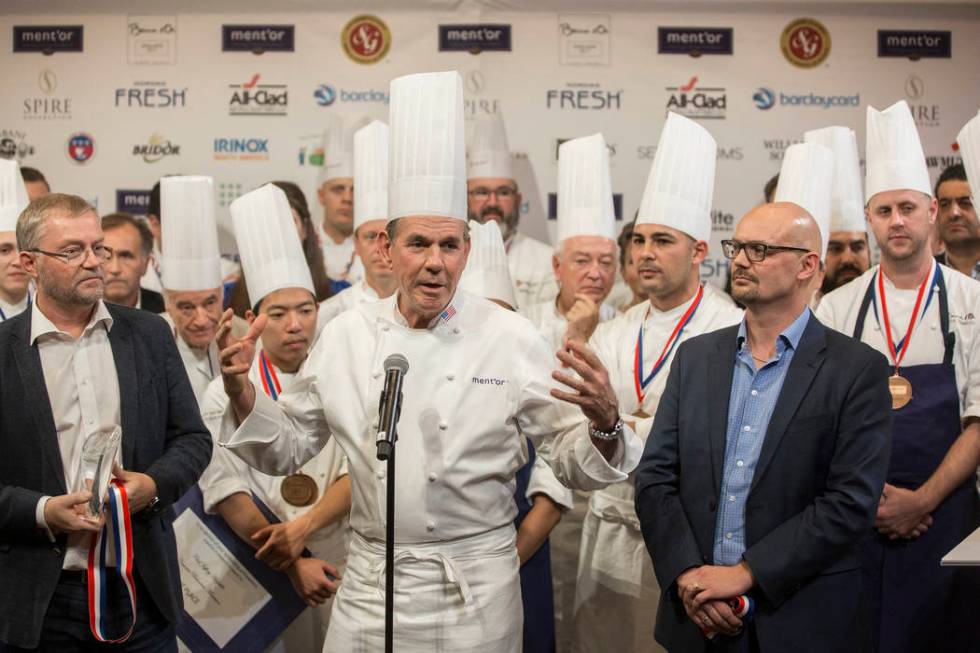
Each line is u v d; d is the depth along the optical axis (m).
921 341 3.52
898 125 3.66
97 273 2.72
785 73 4.88
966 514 3.33
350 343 2.62
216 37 4.89
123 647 2.73
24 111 4.90
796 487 2.62
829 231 4.06
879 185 3.67
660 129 4.89
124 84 4.89
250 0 4.88
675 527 2.72
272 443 2.56
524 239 4.90
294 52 4.89
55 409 2.72
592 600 3.61
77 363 2.75
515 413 2.54
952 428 3.36
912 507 3.22
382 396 2.18
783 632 2.55
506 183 4.79
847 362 2.66
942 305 3.54
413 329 2.54
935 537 3.29
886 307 3.61
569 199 4.14
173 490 2.74
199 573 3.31
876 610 3.27
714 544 2.70
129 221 4.54
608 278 4.09
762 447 2.66
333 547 3.43
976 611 3.27
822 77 4.88
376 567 2.52
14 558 2.65
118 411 2.78
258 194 3.64
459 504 2.49
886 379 2.66
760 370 2.76
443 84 2.52
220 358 2.45
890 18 4.86
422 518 2.47
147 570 2.74
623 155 4.89
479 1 4.87
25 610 2.62
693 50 4.88
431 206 2.46
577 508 3.95
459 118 2.53
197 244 4.16
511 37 4.88
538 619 3.35
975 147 3.89
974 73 4.86
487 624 2.48
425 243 2.45
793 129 4.89
